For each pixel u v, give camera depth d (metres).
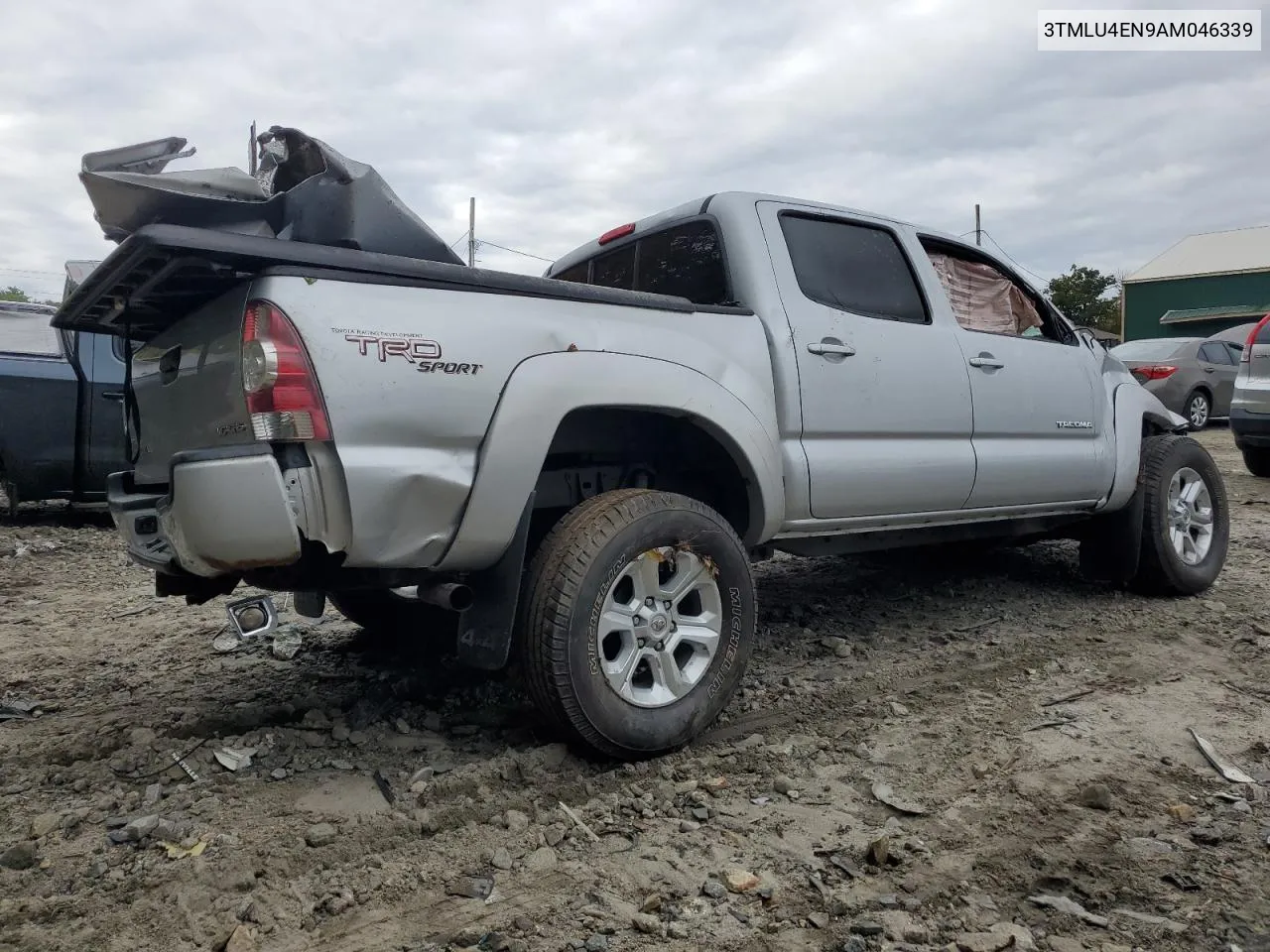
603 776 2.96
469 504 2.80
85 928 2.18
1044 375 4.77
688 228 4.05
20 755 3.22
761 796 2.86
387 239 2.88
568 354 3.01
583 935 2.16
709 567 3.23
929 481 4.14
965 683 3.90
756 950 2.11
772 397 3.62
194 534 2.59
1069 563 6.24
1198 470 5.43
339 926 2.19
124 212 2.73
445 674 4.01
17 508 8.50
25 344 8.20
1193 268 36.53
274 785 2.94
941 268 4.69
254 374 2.52
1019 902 2.29
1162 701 3.67
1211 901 2.28
